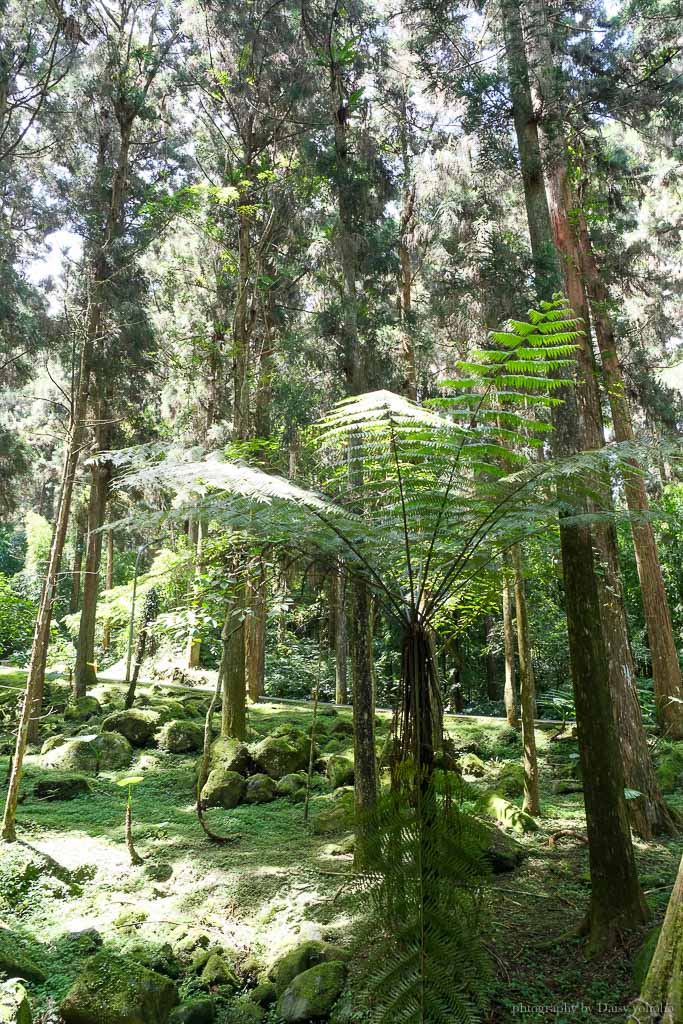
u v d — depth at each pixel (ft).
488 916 12.21
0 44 44.01
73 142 53.26
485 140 25.13
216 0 35.29
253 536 16.37
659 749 35.73
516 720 42.22
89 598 52.26
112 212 51.49
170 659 59.06
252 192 39.45
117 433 54.75
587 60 28.17
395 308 46.55
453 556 12.77
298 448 41.91
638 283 42.39
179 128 55.26
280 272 44.70
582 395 27.99
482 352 10.97
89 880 21.54
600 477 15.35
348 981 14.84
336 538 12.79
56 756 35.94
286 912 19.04
